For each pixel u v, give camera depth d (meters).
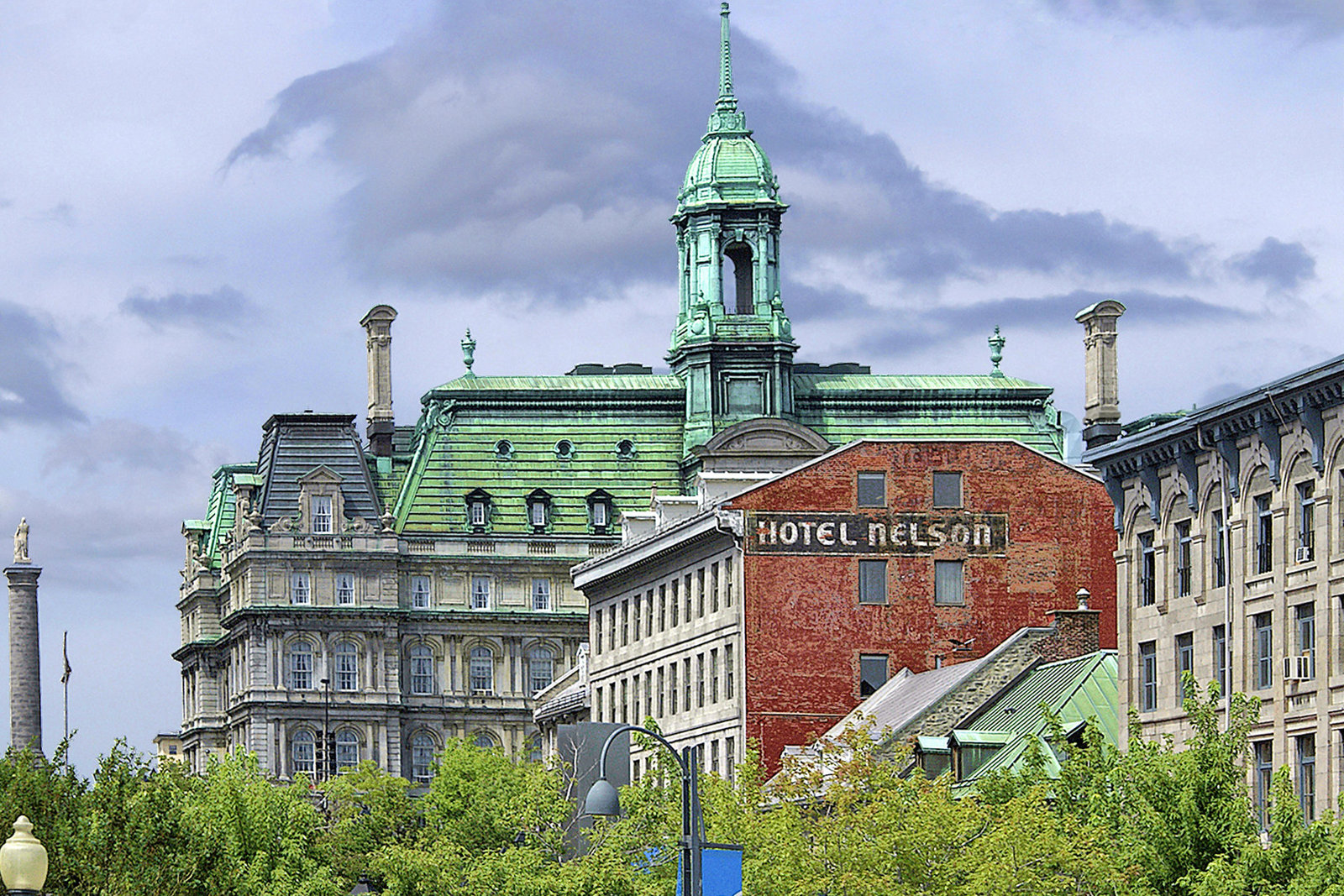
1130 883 125.69
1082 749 139.25
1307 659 149.25
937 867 133.38
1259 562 154.75
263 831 170.12
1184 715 161.38
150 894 137.62
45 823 138.75
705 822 150.38
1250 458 154.88
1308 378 146.88
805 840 139.00
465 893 165.75
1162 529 165.38
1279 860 119.75
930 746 174.38
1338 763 145.12
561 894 160.00
